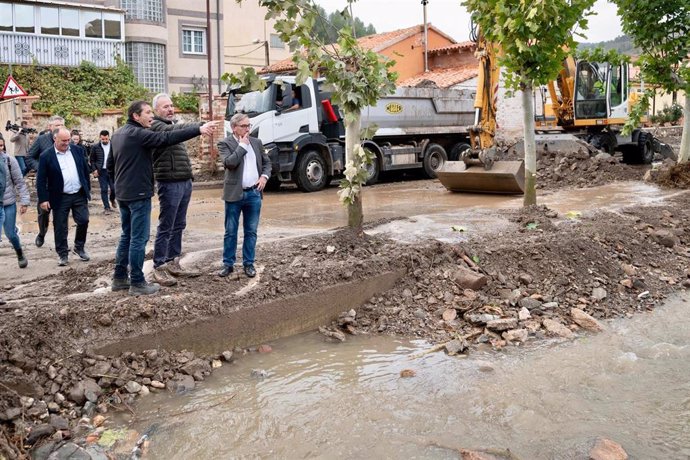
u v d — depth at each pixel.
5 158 7.94
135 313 5.77
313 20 7.47
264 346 6.30
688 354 6.02
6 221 7.96
